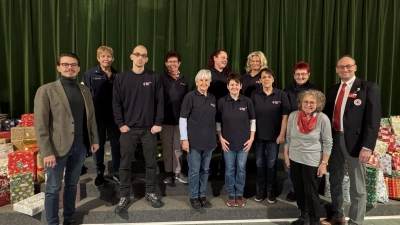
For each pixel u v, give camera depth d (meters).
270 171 2.63
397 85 3.87
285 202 2.68
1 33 3.43
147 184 2.53
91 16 3.48
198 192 2.59
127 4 3.54
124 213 2.47
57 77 3.52
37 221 2.43
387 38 3.81
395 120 3.46
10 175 2.55
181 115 2.46
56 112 2.12
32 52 3.48
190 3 3.60
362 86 2.29
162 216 2.51
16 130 2.91
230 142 2.51
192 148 2.45
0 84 3.49
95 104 2.65
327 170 2.80
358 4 3.74
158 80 2.48
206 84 2.42
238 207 2.56
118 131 2.74
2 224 2.40
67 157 2.20
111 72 2.78
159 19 3.59
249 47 3.70
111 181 2.79
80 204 2.59
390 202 2.72
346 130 2.28
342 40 3.75
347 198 2.68
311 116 2.29
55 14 3.46
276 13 3.69
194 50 3.68
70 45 3.51
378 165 2.83
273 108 2.53
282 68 3.69
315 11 3.74
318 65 3.82
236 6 3.64
